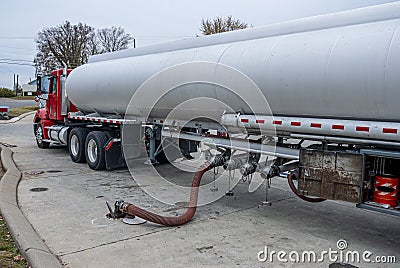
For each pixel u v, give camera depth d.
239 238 4.50
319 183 4.44
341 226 4.99
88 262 3.77
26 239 4.12
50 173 8.03
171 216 5.22
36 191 6.45
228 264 3.80
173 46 6.49
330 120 4.37
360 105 4.03
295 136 4.78
